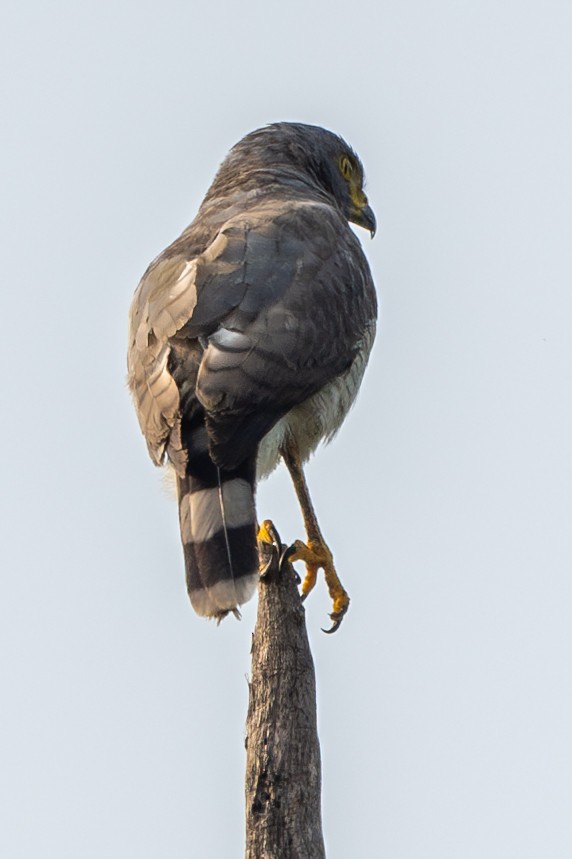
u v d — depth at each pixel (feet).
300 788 34.88
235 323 38.81
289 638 35.47
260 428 38.14
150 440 38.81
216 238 41.45
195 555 36.83
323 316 40.34
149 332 39.60
